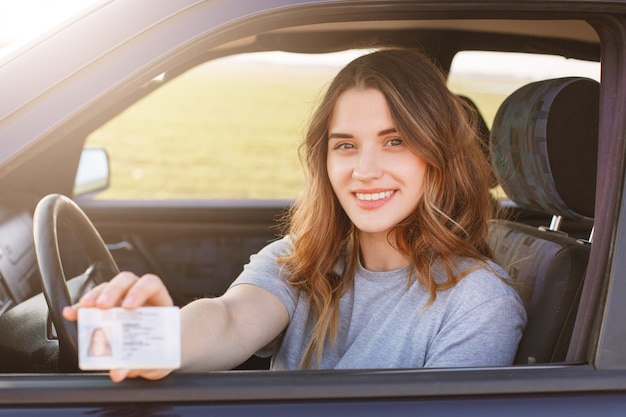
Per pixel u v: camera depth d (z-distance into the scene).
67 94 1.11
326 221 1.62
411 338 1.54
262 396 1.11
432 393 1.13
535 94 1.68
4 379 1.10
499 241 2.02
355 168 1.51
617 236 1.19
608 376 1.16
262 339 1.55
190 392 1.10
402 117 1.48
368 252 1.64
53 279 1.39
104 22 1.14
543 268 1.73
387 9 1.20
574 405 1.14
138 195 7.40
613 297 1.18
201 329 1.39
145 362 1.01
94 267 1.80
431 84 1.53
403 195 1.52
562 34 2.21
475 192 1.61
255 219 3.13
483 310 1.50
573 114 1.64
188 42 1.14
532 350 1.61
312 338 1.60
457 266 1.56
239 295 1.57
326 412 1.11
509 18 1.25
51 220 1.52
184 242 3.08
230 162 9.44
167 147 10.48
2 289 2.00
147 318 1.01
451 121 1.55
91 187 3.11
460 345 1.48
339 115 1.53
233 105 14.75
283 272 1.64
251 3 1.16
